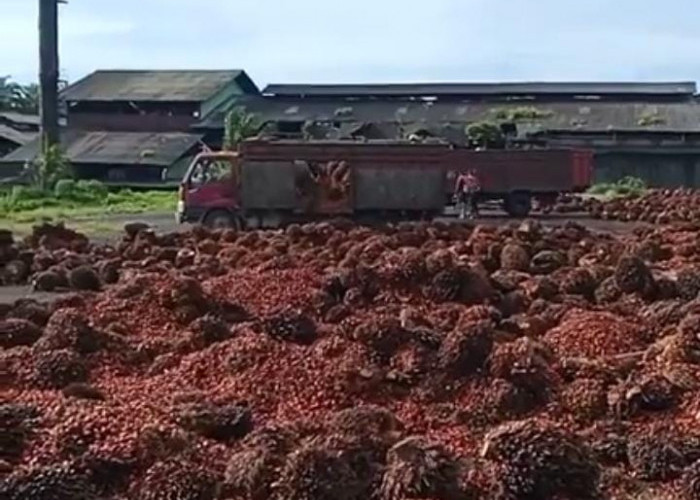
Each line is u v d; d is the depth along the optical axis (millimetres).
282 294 11273
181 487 5965
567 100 69938
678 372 8141
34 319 10492
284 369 8352
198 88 74188
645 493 6277
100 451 6324
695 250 18125
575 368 8359
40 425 6871
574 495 5996
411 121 65625
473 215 38219
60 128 68062
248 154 33000
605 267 13578
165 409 7348
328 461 5934
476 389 7949
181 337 9516
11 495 5844
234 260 15617
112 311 10586
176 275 12445
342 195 33469
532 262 15227
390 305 10734
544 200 40625
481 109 68375
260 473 6051
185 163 64500
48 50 54000
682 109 66125
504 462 6055
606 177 63031
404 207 34094
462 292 11297
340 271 12094
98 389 8133
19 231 31141
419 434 7164
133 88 74750
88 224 35469
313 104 71562
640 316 10484
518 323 10047
